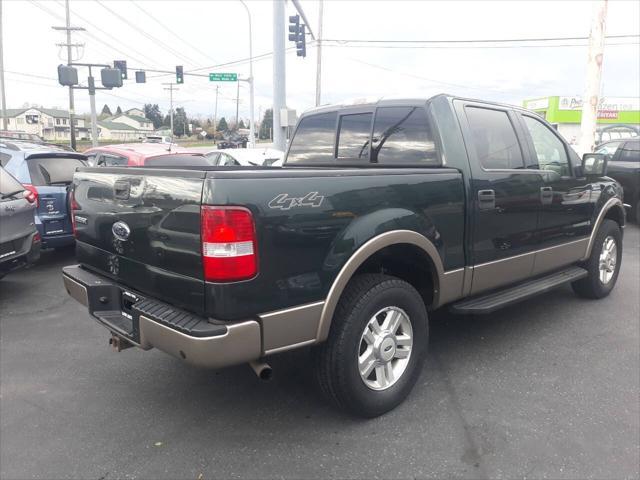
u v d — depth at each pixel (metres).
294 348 2.84
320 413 3.39
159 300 2.98
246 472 2.80
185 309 2.80
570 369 3.97
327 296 2.90
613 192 5.48
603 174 4.89
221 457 2.93
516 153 4.27
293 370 4.02
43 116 97.38
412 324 3.42
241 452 2.98
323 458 2.91
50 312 5.51
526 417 3.30
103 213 3.29
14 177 6.50
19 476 2.79
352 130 4.42
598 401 3.49
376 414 3.29
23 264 5.82
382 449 2.99
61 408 3.50
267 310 2.70
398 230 3.20
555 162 4.73
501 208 3.97
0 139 8.36
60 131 98.94
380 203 3.14
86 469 2.85
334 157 4.59
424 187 3.40
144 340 2.89
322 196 2.86
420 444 3.03
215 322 2.63
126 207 3.06
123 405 3.53
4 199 5.56
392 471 2.80
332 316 2.98
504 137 4.21
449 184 3.57
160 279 2.88
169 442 3.09
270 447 3.02
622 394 3.59
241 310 2.62
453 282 3.69
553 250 4.66
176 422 3.31
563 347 4.38
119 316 3.30
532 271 4.46
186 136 107.12
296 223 2.74
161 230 2.82
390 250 3.34
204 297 2.62
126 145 10.34
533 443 3.02
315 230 2.82
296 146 4.97
